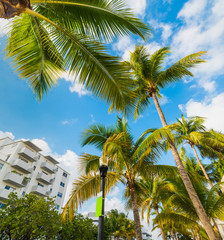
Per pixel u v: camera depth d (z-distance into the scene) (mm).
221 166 12758
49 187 33062
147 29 3174
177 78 9633
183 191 8234
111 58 3191
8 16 2006
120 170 7172
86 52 3158
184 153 15500
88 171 8320
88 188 6859
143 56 9930
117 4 2994
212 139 9984
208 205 7648
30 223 11617
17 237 11180
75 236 15219
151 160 7266
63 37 3170
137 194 8898
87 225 16922
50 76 4008
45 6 3057
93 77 3252
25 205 12953
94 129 8789
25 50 3408
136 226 6852
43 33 3352
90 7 2953
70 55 3248
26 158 28469
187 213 7992
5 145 29172
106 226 22781
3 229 11508
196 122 14961
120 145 6949
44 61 3727
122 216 34125
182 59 8641
